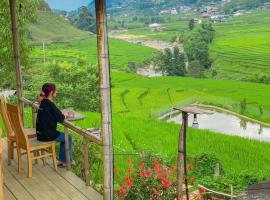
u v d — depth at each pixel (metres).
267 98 64.69
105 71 4.52
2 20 18.73
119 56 131.75
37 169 5.99
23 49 19.53
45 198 4.96
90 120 18.80
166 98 63.34
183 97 64.06
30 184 5.41
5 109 6.00
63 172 5.84
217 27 178.12
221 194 9.30
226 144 22.31
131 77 83.81
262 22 184.50
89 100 29.16
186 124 4.55
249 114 54.72
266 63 105.06
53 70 29.25
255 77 94.94
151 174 5.19
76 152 7.42
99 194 5.07
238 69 104.25
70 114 7.07
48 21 146.25
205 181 12.19
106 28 4.45
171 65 110.19
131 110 53.69
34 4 19.48
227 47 127.69
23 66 20.03
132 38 181.88
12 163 6.29
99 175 7.81
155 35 185.38
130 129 22.92
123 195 5.10
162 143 20.69
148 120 26.42
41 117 5.69
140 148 19.20
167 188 5.07
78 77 29.41
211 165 13.66
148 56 128.25
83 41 135.38
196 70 108.12
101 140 4.73
